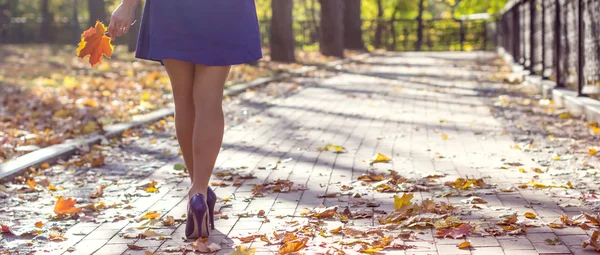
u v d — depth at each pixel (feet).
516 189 14.07
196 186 11.09
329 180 15.69
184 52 10.83
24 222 12.60
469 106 30.89
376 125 25.41
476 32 106.32
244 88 39.88
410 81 45.34
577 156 17.94
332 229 11.13
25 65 60.44
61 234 11.71
